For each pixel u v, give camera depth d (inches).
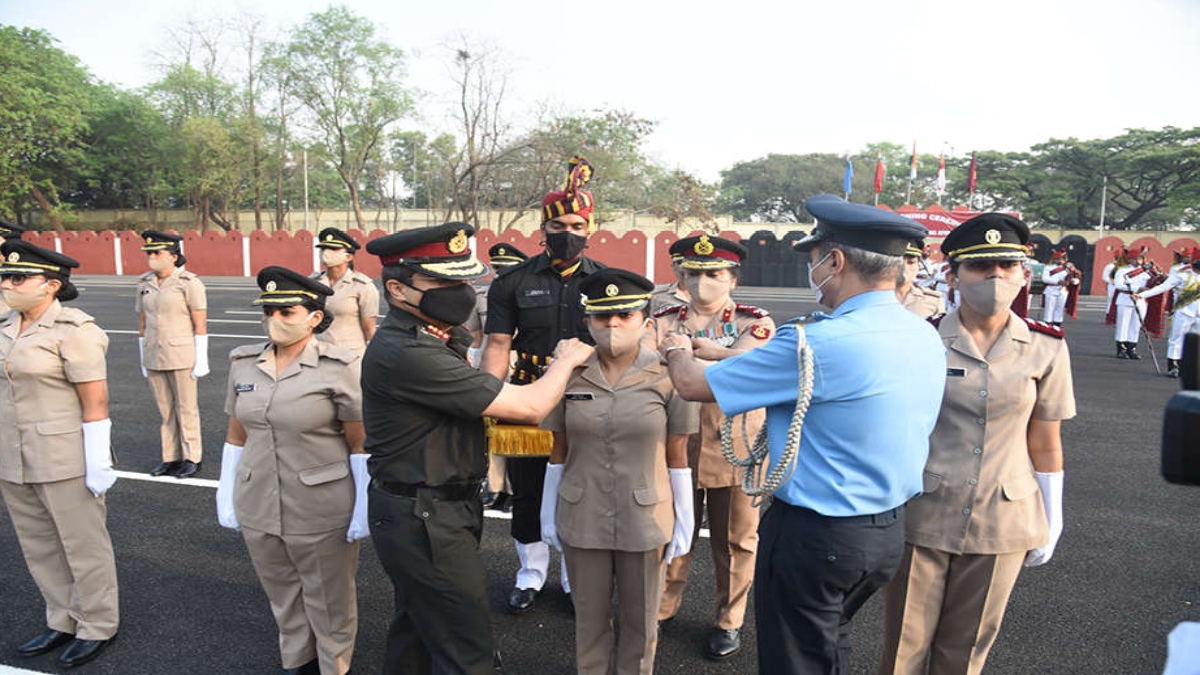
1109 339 609.3
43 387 137.3
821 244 93.7
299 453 126.4
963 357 107.7
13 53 1599.4
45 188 1784.0
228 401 133.1
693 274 153.8
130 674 138.0
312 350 129.6
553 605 168.9
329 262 276.2
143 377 409.4
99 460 139.9
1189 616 161.2
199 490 238.1
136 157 1876.2
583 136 1321.4
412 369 99.3
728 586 145.8
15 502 141.4
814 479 89.1
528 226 1669.5
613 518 119.3
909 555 109.6
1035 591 172.2
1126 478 256.8
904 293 168.6
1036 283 780.6
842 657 98.6
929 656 115.6
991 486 106.1
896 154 2906.0
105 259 1334.9
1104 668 141.2
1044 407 107.9
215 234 1322.6
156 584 174.2
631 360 124.0
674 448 122.5
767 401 90.4
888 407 86.9
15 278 135.9
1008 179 2279.8
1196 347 54.7
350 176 1700.3
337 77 1598.2
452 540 104.7
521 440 128.0
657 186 1423.5
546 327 163.6
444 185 1758.1
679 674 140.9
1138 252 660.1
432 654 108.2
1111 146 2155.5
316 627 131.6
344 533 130.0
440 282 102.2
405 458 103.6
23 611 161.3
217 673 138.4
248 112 1763.0
